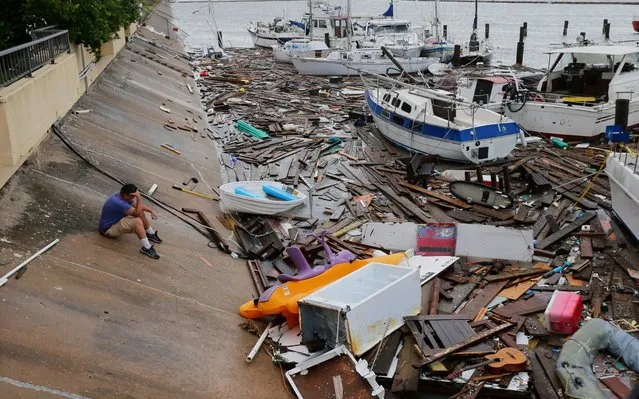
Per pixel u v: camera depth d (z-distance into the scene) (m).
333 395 7.95
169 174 16.48
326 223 15.35
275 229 14.52
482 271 11.99
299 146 22.73
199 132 23.69
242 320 9.84
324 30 49.50
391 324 9.31
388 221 15.45
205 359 8.43
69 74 16.16
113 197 10.66
